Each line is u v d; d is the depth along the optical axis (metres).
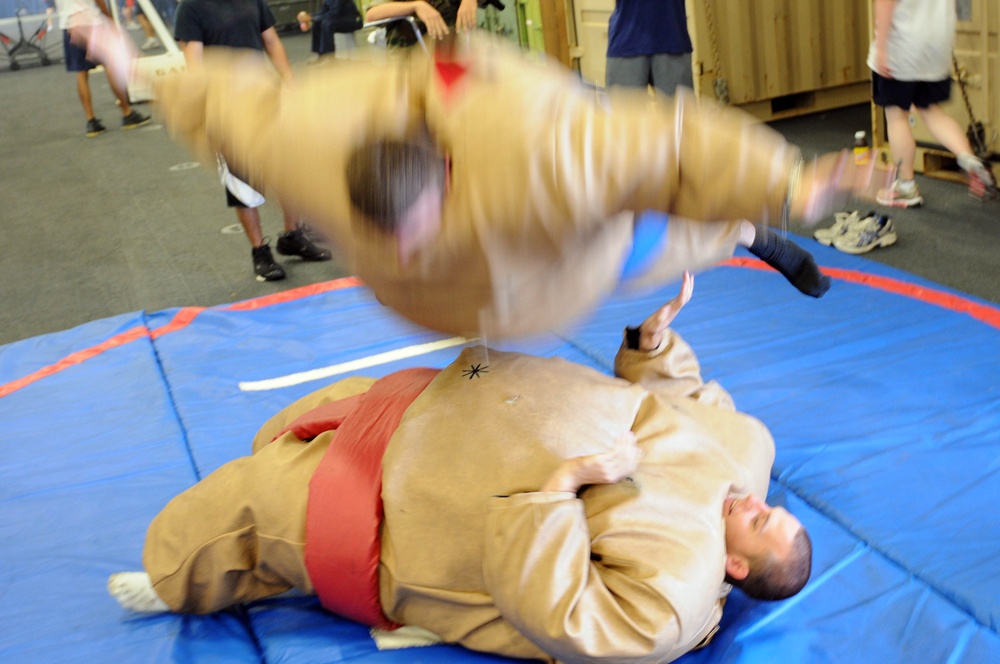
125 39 2.21
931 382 3.39
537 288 1.73
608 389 2.39
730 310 4.23
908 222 5.36
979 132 5.56
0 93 14.34
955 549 2.52
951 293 4.09
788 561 2.26
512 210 1.59
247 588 2.52
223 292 5.50
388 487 2.26
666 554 2.11
